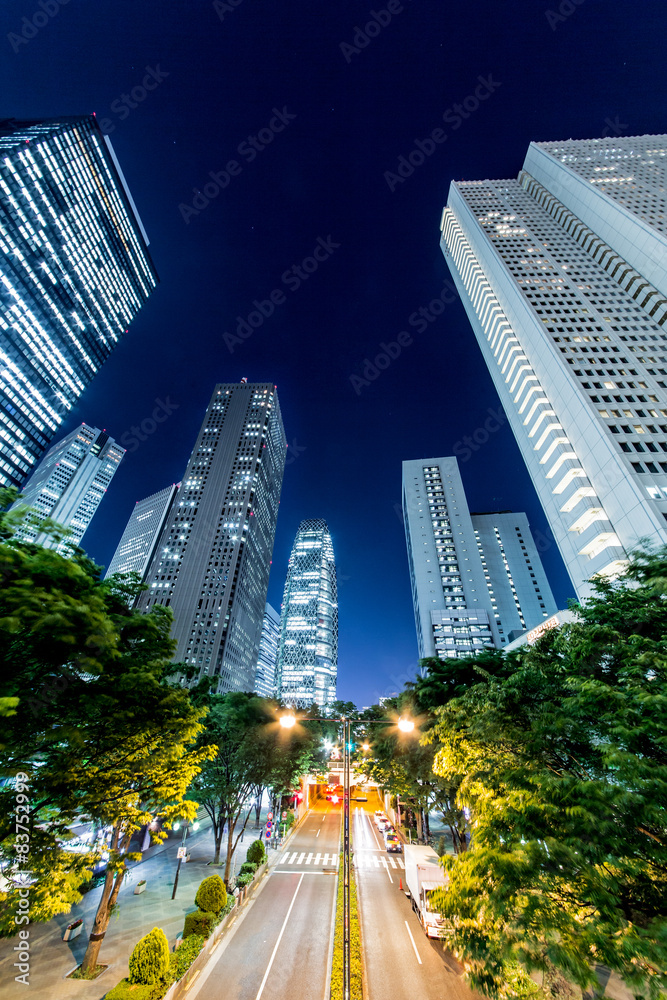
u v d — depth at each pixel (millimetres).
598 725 9477
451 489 149500
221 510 151250
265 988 15812
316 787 78875
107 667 11516
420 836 34594
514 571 150875
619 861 6723
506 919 6645
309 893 26672
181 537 146625
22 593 8102
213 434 174250
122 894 25141
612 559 47438
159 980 13781
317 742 38656
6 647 8555
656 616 10758
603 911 6355
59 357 142750
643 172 93438
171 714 13445
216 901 20719
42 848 9445
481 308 89312
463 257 102812
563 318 67938
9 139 121375
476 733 11789
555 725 9828
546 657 13070
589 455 53281
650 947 5547
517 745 10961
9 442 126125
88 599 9102
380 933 21031
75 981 15211
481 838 8312
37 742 9711
